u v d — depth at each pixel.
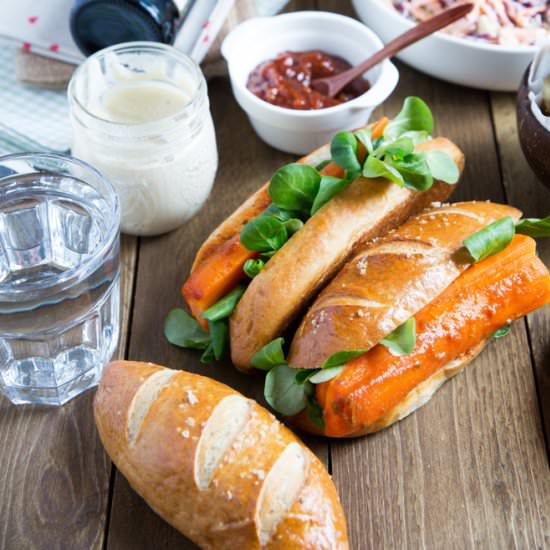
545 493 0.73
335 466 0.74
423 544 0.71
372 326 0.71
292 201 0.77
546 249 0.84
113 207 0.74
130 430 0.70
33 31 0.95
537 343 0.80
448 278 0.74
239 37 0.90
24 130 0.91
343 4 1.02
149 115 0.84
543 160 0.82
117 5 0.89
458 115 0.93
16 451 0.75
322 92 0.90
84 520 0.72
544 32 0.93
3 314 0.72
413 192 0.79
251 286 0.75
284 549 0.66
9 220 0.77
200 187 0.84
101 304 0.75
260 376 0.78
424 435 0.75
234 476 0.67
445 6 0.94
